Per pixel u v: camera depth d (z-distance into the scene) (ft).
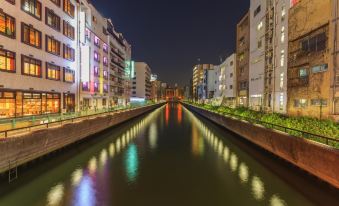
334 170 38.11
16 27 95.14
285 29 133.18
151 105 327.47
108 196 44.47
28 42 102.99
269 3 154.61
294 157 51.13
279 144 57.93
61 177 54.08
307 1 106.93
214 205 41.19
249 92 197.47
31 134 53.01
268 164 64.13
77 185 49.52
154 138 106.93
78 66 156.15
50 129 61.26
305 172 49.70
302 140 47.44
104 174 56.85
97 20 212.02
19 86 97.30
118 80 304.09
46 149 60.59
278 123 68.59
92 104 199.52
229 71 265.54
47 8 117.70
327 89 93.50
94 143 93.15
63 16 135.64
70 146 78.48
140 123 170.30
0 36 86.48
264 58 163.94
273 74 147.02
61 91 134.00
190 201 42.73
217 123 147.74
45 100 118.73
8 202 41.34
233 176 55.67
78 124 80.33
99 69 219.61
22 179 50.85
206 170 60.34
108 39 247.70
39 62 112.16
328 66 92.94
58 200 42.47
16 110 97.25
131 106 244.01
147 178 54.29
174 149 84.43
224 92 289.94
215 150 82.79
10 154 46.47
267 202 42.24
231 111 127.24
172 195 45.27
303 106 111.45
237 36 239.30
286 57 132.26
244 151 81.25
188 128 143.02
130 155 75.31
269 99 158.30
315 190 45.93
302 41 112.47
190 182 52.03
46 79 117.91
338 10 87.92
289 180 51.96
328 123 55.57
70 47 145.28
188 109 372.17
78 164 64.69
